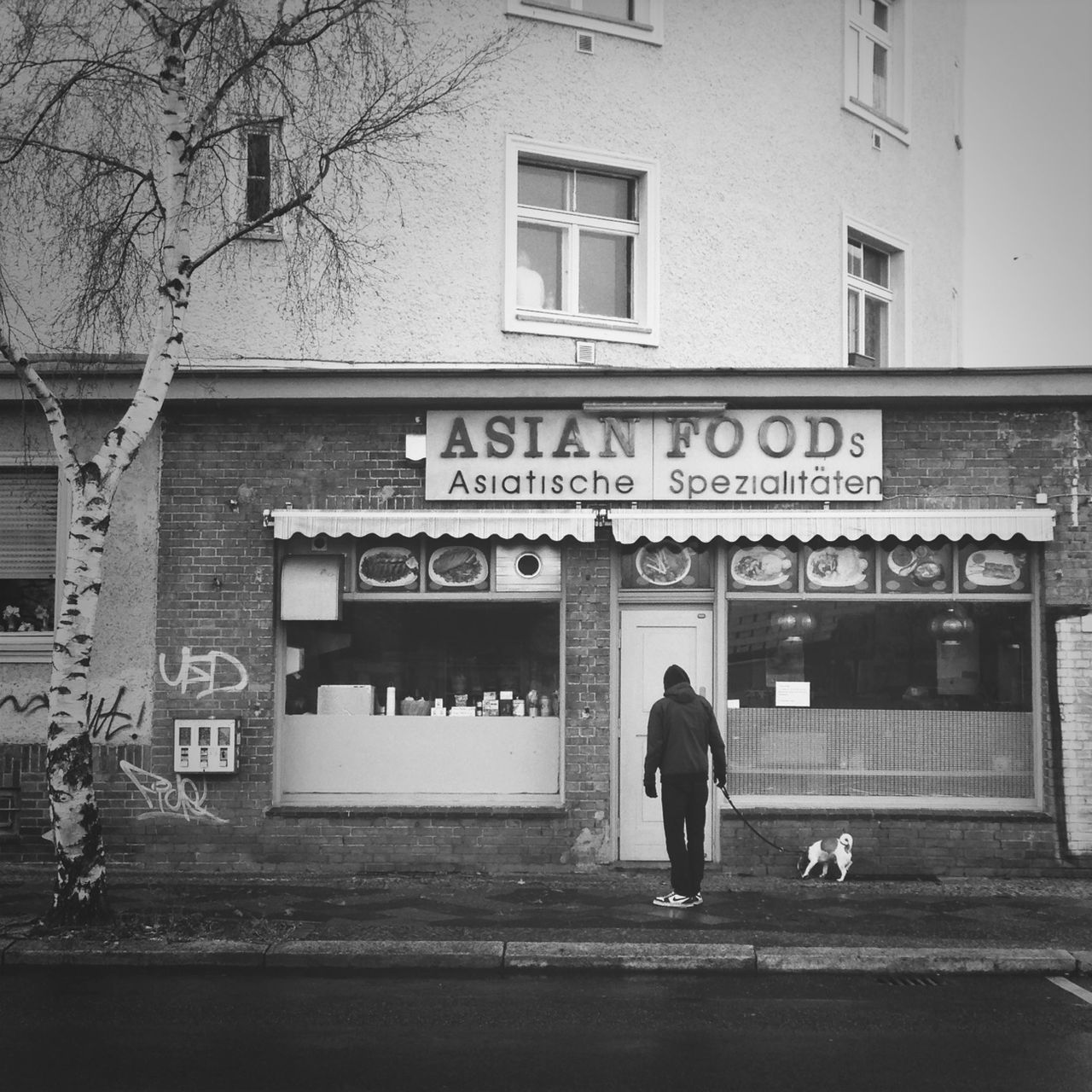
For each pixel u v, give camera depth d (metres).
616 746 12.14
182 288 9.74
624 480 12.14
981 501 12.23
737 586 12.35
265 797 11.95
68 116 11.05
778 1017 7.59
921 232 15.47
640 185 13.38
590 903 10.42
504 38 12.77
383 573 12.31
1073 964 8.72
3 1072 6.43
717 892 10.98
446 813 11.92
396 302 12.50
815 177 13.98
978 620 12.38
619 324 13.05
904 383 12.09
